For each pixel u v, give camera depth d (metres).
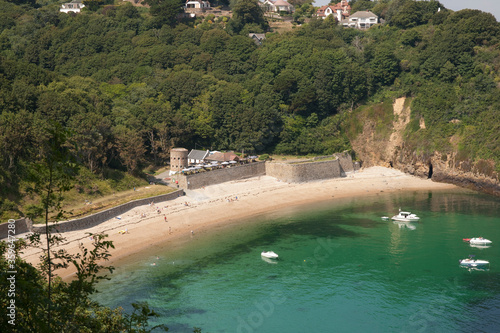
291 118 181.00
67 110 136.62
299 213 123.25
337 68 185.75
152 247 96.88
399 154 170.25
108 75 195.88
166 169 153.25
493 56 175.75
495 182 140.25
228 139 172.50
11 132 108.69
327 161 161.38
